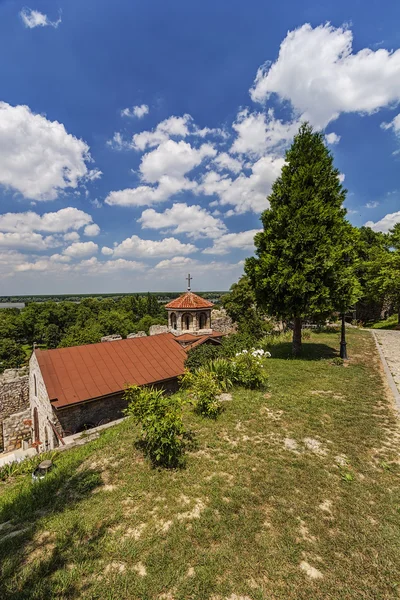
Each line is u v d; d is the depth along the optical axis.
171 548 4.15
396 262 28.66
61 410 12.05
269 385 10.91
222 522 4.61
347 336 21.28
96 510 5.00
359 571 3.78
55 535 4.47
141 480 5.86
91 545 4.20
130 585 3.60
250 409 8.88
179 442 6.39
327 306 12.84
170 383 15.44
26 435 16.72
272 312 14.44
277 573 3.75
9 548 4.24
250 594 3.50
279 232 13.88
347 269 12.88
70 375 13.30
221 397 10.03
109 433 8.88
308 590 3.54
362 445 6.83
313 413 8.52
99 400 12.88
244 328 28.48
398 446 6.77
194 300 18.84
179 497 5.31
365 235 40.66
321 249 12.65
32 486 6.16
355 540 4.24
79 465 6.74
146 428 6.47
